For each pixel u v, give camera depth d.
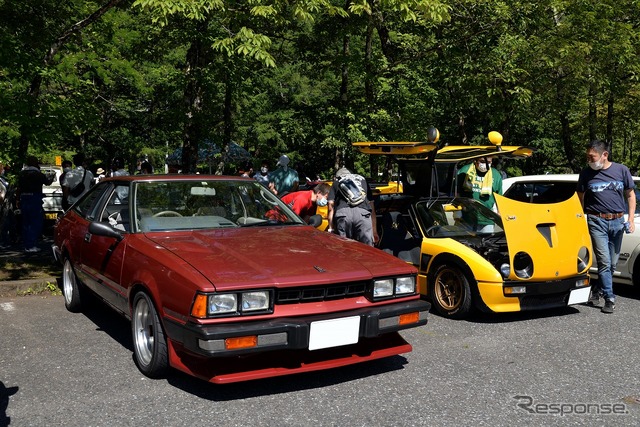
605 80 15.80
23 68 8.14
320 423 3.67
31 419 3.71
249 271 4.06
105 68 15.94
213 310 3.83
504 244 6.79
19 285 7.29
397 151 7.54
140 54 15.03
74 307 6.36
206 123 13.68
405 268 4.50
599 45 14.94
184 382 4.36
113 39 12.91
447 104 15.39
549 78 15.38
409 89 14.17
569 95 17.22
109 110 23.11
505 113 15.47
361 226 7.41
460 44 12.93
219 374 3.98
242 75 12.47
